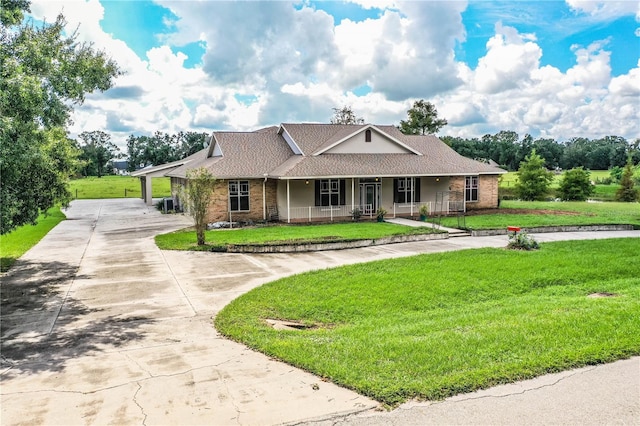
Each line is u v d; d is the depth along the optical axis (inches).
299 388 216.4
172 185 1482.5
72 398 212.4
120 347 287.1
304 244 664.4
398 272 490.3
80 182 2940.5
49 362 262.4
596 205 1328.7
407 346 260.1
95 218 1151.6
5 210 405.4
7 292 437.7
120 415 194.5
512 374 219.9
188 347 285.0
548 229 842.2
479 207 1190.9
